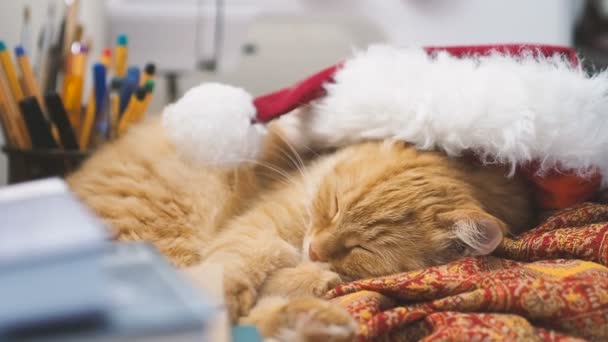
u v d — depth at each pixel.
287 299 0.56
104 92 0.72
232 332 0.47
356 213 0.62
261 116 0.65
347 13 1.05
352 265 0.62
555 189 0.60
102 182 0.66
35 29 0.80
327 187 0.64
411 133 0.61
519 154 0.58
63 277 0.27
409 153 0.63
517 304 0.48
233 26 0.99
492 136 0.58
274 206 0.65
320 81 0.63
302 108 0.65
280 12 1.02
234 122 0.61
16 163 0.66
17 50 0.67
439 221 0.61
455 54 0.64
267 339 0.48
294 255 0.62
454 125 0.59
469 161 0.64
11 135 0.67
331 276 0.59
